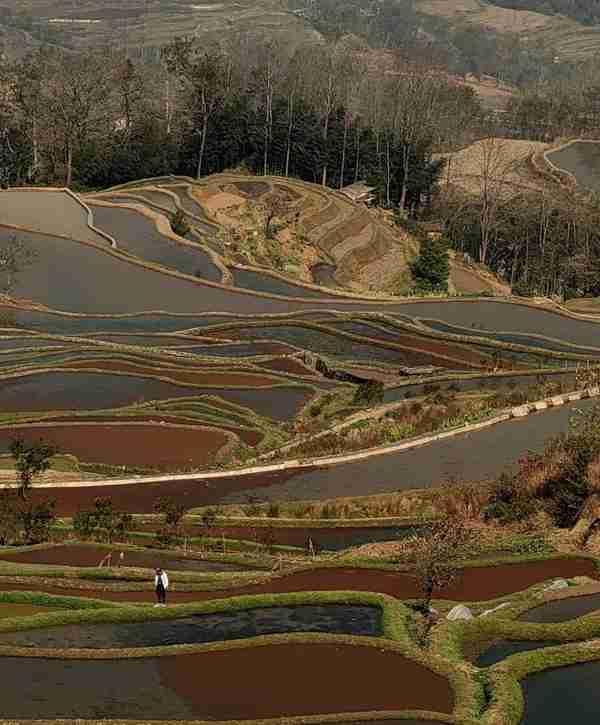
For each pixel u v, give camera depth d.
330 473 75.69
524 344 119.19
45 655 42.56
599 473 66.38
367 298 134.50
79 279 132.88
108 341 111.25
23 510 64.19
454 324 125.81
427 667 41.75
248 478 74.81
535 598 49.59
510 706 38.56
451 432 83.25
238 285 136.75
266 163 199.75
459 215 194.50
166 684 40.44
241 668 41.72
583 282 172.50
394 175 199.88
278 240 158.88
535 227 187.25
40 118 191.38
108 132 198.38
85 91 191.88
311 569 55.03
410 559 54.66
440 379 102.69
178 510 64.50
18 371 97.62
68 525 65.31
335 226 169.88
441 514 67.94
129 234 152.25
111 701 39.00
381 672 41.41
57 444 80.19
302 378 100.06
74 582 53.12
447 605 50.00
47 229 150.38
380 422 86.31
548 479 68.81
